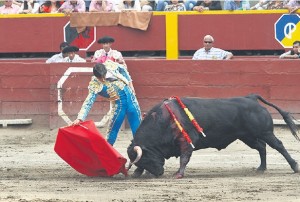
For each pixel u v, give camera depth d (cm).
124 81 1845
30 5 3072
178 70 2702
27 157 2172
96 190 1560
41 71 2750
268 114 1839
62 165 2019
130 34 2962
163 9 2998
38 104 2759
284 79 2655
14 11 3061
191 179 1725
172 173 1862
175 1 2986
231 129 1805
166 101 1780
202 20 2938
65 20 2992
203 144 1792
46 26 3008
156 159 1750
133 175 1778
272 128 1844
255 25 2922
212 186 1603
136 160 1717
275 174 1819
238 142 2412
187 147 1747
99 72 1791
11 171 1908
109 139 1861
